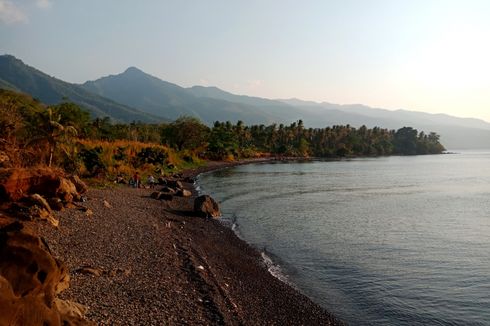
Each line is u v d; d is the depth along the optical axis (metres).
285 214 41.44
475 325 16.22
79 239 21.25
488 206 50.06
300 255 25.86
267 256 25.47
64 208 26.98
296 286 20.19
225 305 16.34
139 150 76.12
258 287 19.50
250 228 33.91
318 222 37.47
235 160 147.88
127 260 19.48
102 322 12.13
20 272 8.06
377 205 49.78
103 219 27.11
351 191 64.56
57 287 10.95
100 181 47.94
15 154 35.59
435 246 29.05
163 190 50.31
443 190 68.44
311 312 16.94
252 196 54.84
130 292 15.43
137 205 37.03
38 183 26.36
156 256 21.19
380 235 32.41
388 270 23.09
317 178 87.56
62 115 60.41
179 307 15.05
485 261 25.30
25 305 7.64
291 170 111.69
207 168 109.06
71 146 47.81
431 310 17.59
